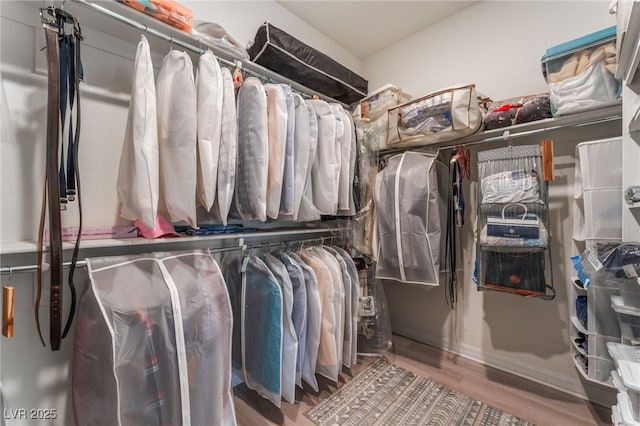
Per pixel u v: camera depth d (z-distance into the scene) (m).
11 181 0.95
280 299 1.23
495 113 1.54
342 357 1.58
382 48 2.40
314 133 1.41
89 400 0.80
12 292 0.75
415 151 1.86
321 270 1.48
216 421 0.97
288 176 1.28
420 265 1.63
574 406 1.40
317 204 1.48
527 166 1.42
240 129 1.23
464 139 1.70
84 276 1.07
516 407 1.39
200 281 1.02
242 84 1.26
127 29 1.10
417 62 2.19
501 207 1.45
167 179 0.99
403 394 1.48
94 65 1.11
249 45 1.59
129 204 0.96
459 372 1.70
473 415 1.33
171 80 1.00
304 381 1.57
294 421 1.29
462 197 1.73
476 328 1.85
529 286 1.40
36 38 0.99
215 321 1.00
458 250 1.92
